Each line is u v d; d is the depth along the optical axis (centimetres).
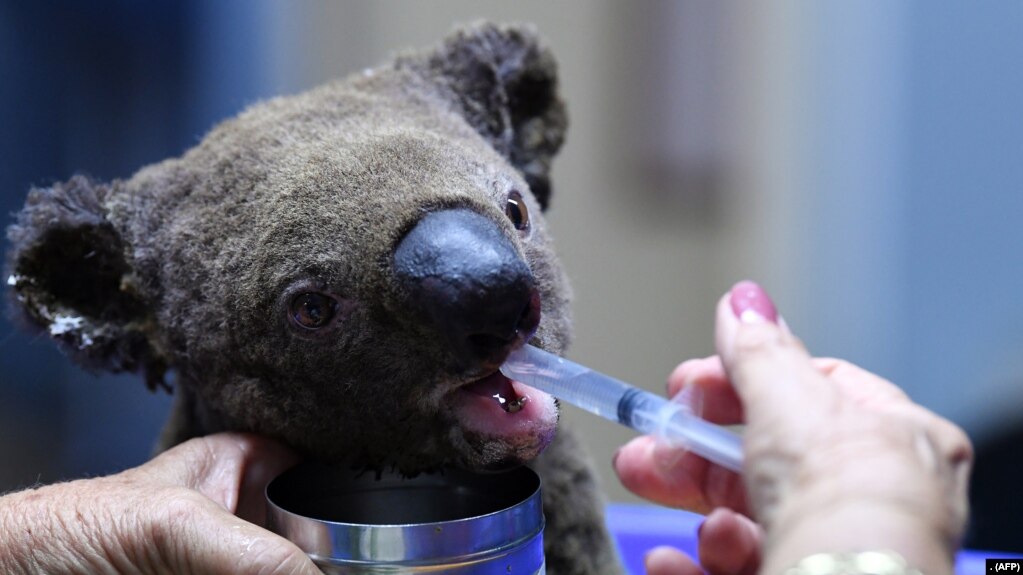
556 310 128
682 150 320
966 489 87
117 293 140
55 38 267
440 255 103
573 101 319
